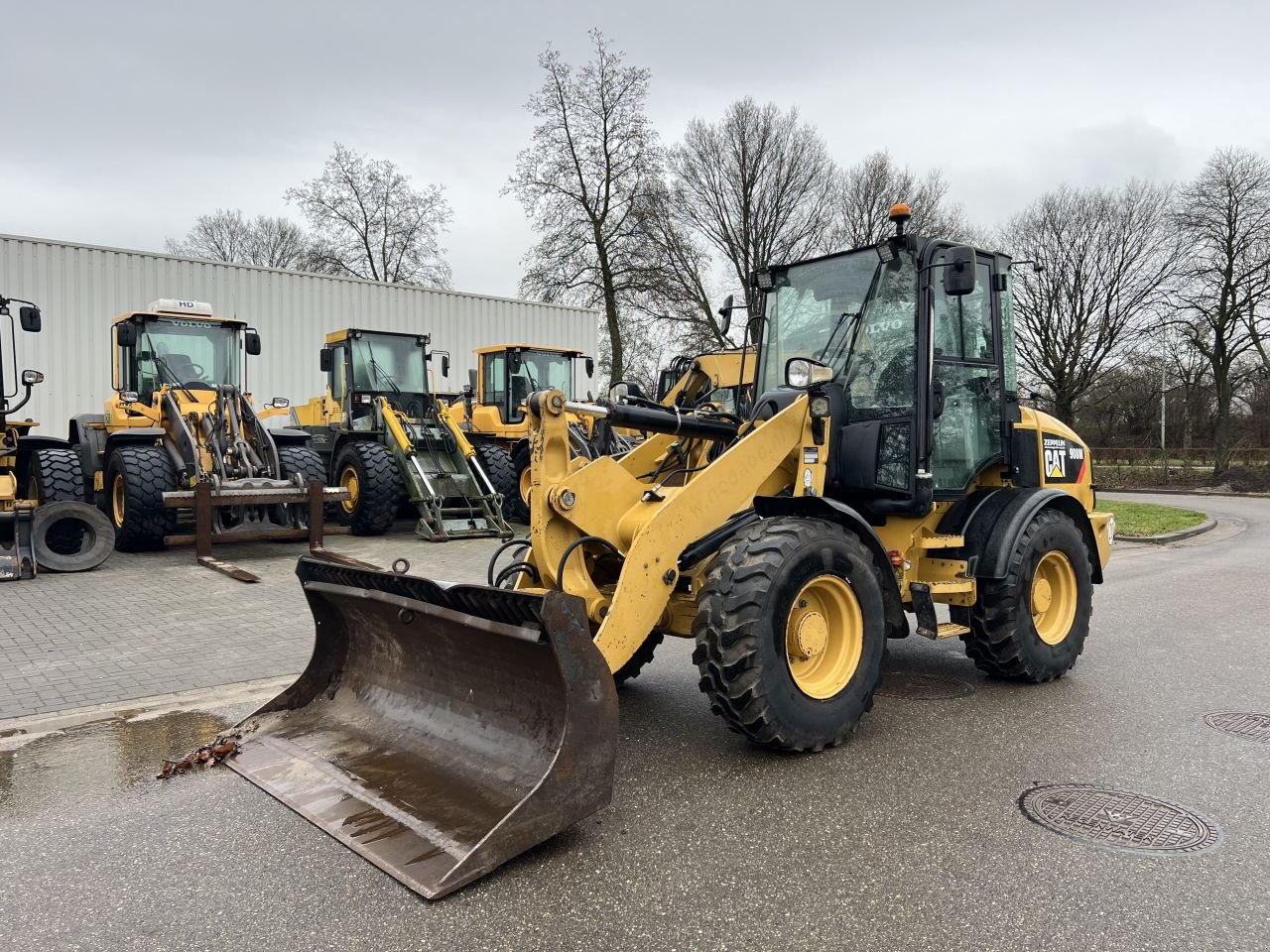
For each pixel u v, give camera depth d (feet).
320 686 13.80
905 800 11.31
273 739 12.78
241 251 130.21
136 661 17.78
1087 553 17.52
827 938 8.19
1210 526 49.73
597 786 9.98
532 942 8.13
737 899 8.87
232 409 33.60
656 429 13.69
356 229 108.88
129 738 13.56
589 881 9.25
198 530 30.14
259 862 9.63
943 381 15.65
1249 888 9.12
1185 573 32.04
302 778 11.52
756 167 91.71
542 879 9.29
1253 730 14.12
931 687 16.55
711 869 9.51
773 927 8.38
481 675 11.42
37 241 45.60
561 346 68.28
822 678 13.05
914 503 14.64
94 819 10.71
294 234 130.93
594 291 79.71
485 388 46.80
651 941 8.14
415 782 10.91
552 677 10.24
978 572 15.67
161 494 30.78
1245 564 34.63
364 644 13.43
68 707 14.92
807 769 12.39
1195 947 8.05
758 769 12.39
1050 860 9.71
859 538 13.51
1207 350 90.63
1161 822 10.69
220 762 12.39
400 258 109.40
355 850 9.68
